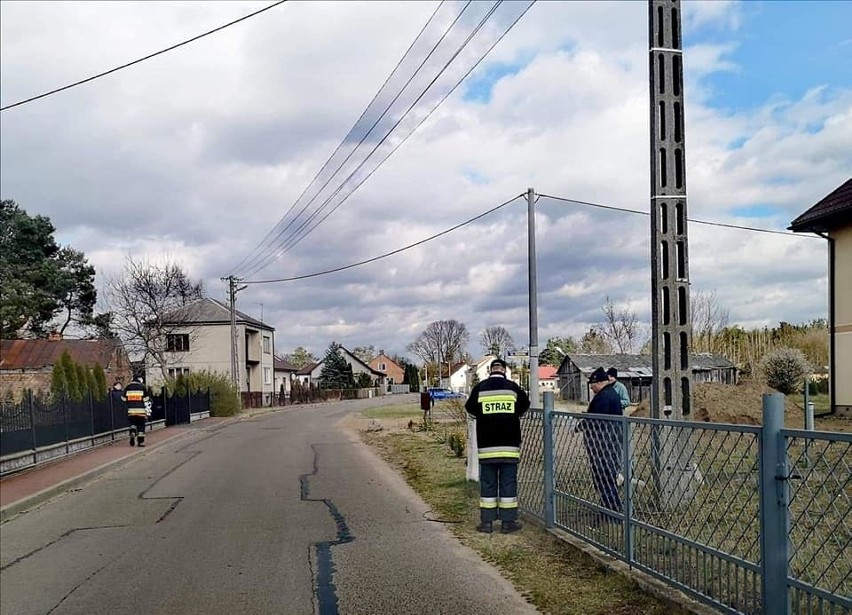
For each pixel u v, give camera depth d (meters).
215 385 43.16
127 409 22.42
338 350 94.69
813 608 4.31
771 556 4.61
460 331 107.12
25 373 32.31
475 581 6.94
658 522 6.06
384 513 10.55
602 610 5.87
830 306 25.36
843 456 4.12
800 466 4.43
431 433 24.64
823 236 25.41
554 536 8.03
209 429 30.95
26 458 15.88
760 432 4.73
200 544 8.91
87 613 6.39
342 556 8.10
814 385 35.72
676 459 5.82
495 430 8.82
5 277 46.75
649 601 5.86
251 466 16.92
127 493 13.27
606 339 62.66
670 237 9.22
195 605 6.52
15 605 6.69
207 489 13.45
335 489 13.02
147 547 8.85
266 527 9.81
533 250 21.44
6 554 8.74
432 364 106.31
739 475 5.03
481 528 9.03
